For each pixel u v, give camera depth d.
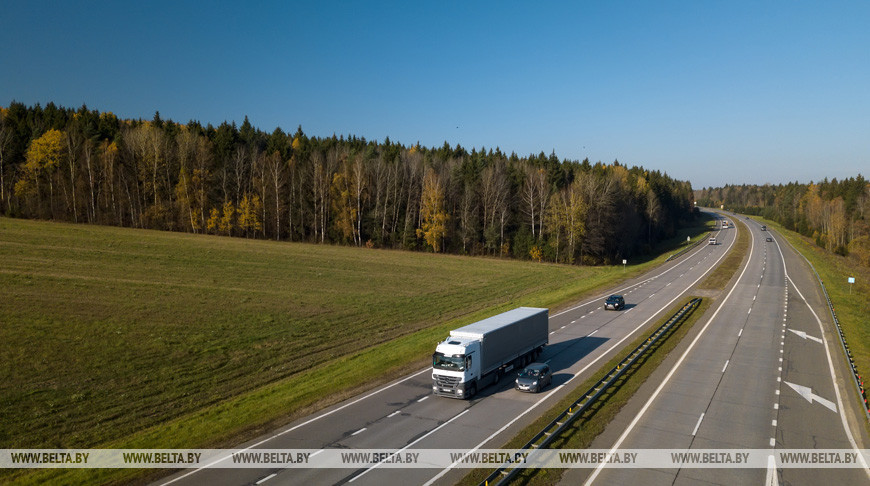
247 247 83.38
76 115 119.50
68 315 39.16
